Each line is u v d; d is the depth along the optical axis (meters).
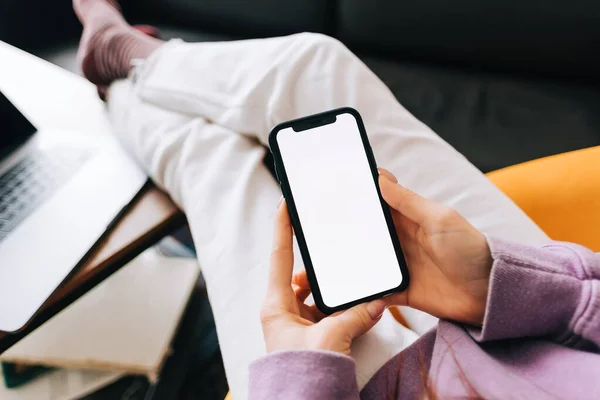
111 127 0.70
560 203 0.57
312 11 1.00
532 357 0.37
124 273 0.92
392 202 0.43
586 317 0.35
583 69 0.85
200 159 0.60
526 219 0.54
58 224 0.57
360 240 0.47
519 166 0.62
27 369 0.84
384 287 0.47
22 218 0.58
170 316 0.87
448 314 0.43
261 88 0.59
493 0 0.85
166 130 0.63
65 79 0.78
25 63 0.80
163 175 0.61
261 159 0.60
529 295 0.36
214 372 0.92
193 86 0.64
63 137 0.68
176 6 1.06
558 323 0.37
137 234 0.58
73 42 1.02
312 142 0.47
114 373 0.86
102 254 0.56
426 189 0.56
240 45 0.65
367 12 0.95
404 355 0.41
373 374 0.43
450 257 0.40
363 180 0.48
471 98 0.87
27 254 0.54
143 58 0.72
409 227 0.46
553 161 0.60
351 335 0.40
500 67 0.91
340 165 0.47
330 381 0.34
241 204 0.55
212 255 0.53
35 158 0.65
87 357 0.82
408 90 0.90
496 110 0.84
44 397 0.83
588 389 0.33
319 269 0.47
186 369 0.88
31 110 0.72
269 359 0.36
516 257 0.36
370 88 0.60
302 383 0.34
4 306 0.50
